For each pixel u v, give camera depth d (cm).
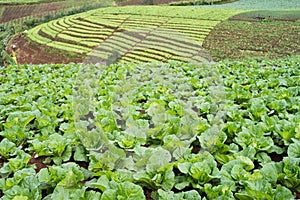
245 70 895
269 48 2208
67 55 2867
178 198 331
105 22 3541
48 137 476
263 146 436
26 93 715
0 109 612
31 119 541
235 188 359
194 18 3269
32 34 3644
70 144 465
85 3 5097
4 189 363
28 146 498
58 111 588
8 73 995
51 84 814
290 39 2317
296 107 559
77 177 371
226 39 2512
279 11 3219
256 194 324
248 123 496
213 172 373
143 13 3716
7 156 447
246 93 647
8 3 5234
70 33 3397
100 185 347
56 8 4994
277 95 630
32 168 394
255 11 3322
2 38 3991
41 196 356
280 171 378
